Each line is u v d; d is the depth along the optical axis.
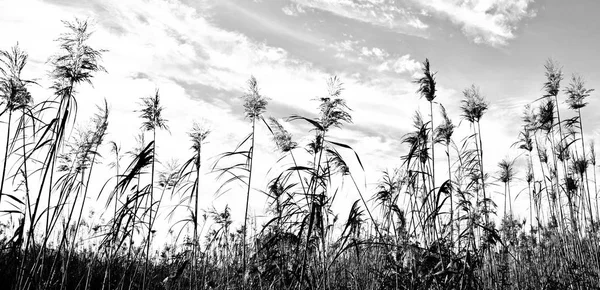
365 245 2.49
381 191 2.44
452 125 2.81
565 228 3.20
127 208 2.28
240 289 2.59
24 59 2.12
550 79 3.47
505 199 3.32
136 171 2.18
